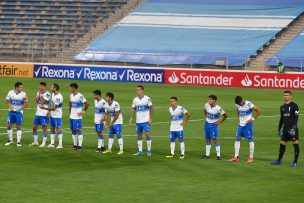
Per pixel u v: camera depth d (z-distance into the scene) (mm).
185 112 34281
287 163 32812
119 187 26969
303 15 97062
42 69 85875
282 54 87062
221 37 94125
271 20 95688
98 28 100938
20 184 27312
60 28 101438
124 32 98500
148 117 34938
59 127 36969
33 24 102500
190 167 31656
